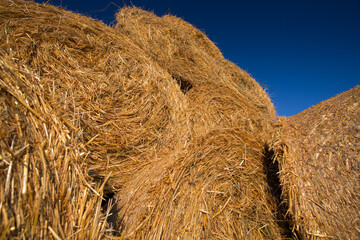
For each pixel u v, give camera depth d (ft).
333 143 5.63
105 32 7.92
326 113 7.17
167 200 5.08
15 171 3.03
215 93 10.27
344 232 4.25
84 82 6.43
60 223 3.36
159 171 5.79
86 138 5.76
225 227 5.56
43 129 3.98
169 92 8.77
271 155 6.95
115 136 6.48
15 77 4.19
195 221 5.17
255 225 5.94
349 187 4.69
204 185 5.72
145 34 9.71
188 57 10.58
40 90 4.87
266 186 6.56
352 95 7.89
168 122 8.12
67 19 6.92
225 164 6.29
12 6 5.86
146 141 7.27
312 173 5.18
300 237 4.65
